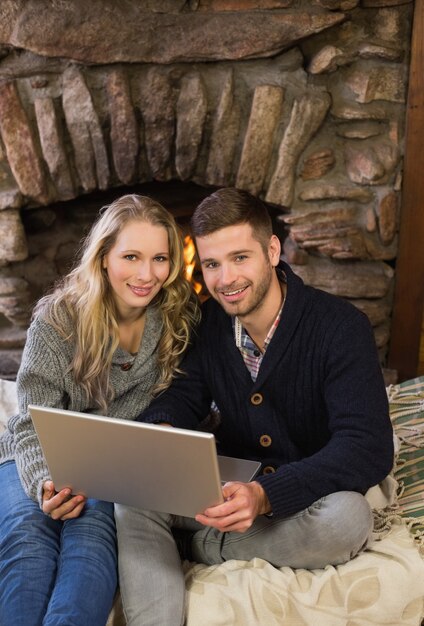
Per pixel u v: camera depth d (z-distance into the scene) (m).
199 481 1.21
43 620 1.20
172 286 1.54
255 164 2.22
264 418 1.48
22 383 1.47
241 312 1.42
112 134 2.19
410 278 2.32
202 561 1.47
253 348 1.50
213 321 1.56
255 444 1.52
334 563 1.36
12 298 2.35
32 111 2.18
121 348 1.52
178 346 1.57
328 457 1.34
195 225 1.40
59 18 2.06
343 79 2.18
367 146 2.23
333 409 1.40
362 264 2.35
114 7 2.07
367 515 1.34
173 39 2.09
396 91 2.17
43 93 2.16
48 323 1.47
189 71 2.15
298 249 2.34
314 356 1.42
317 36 2.13
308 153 2.24
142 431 1.18
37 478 1.38
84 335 1.46
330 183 2.26
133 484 1.28
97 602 1.23
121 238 1.43
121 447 1.22
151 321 1.55
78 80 2.13
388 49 2.11
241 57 2.11
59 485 1.34
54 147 2.19
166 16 2.08
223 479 1.38
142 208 1.46
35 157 2.20
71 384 1.48
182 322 1.56
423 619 1.46
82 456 1.27
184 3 2.08
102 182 2.26
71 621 1.17
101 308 1.47
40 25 2.07
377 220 2.28
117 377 1.53
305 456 1.54
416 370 2.43
